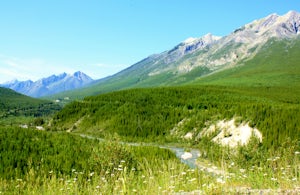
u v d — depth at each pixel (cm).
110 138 2666
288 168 1562
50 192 1705
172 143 7481
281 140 4622
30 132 4969
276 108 6462
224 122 6919
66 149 4084
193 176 1664
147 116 9825
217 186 1334
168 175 1590
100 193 1535
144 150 4366
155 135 8556
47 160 3538
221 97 12838
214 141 6419
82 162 3253
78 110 12406
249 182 1518
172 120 8994
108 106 11856
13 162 3419
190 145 6950
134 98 13200
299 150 2509
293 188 1301
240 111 6744
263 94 14612
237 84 19012
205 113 8031
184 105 12062
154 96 13338
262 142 4578
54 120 12375
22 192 1980
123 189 1455
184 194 1376
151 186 1450
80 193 1644
